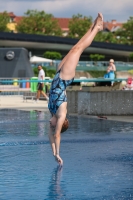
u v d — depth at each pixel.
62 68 8.26
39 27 160.00
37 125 14.62
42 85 26.42
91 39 8.52
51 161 8.60
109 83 22.02
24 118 16.98
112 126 14.27
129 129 13.47
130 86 21.61
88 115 18.36
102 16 8.63
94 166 8.15
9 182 7.01
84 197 6.20
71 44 110.06
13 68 43.34
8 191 6.52
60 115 8.20
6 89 32.62
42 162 8.51
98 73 74.12
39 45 108.50
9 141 11.02
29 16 161.25
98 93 18.31
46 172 7.67
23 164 8.33
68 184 6.88
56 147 8.34
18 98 30.89
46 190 6.56
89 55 117.12
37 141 10.99
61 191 6.50
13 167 8.08
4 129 13.56
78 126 14.29
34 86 29.78
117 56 119.81
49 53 102.81
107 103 18.25
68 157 8.98
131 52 116.69
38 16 160.50
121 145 10.43
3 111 20.52
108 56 119.00
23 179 7.20
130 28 165.50
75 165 8.23
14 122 15.54
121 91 18.16
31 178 7.26
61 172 7.67
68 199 6.11
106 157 8.98
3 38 103.62
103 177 7.31
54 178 7.26
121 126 14.27
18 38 104.94
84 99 18.56
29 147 10.16
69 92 19.52
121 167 8.05
